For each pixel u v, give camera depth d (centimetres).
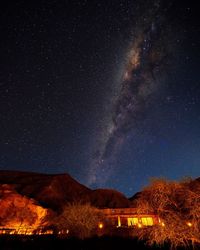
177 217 1224
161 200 1284
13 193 3238
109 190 5428
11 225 2772
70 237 2284
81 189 5456
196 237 1184
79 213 2464
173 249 1299
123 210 2895
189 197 1224
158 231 1249
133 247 1677
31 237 2239
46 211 3150
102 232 2384
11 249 1808
